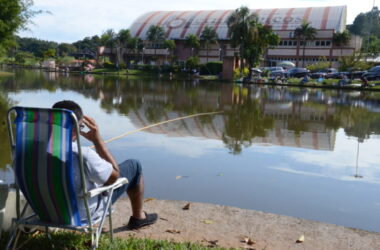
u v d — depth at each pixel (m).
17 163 2.38
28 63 104.25
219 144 7.94
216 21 83.12
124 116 11.90
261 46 54.66
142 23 91.31
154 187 4.98
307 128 10.79
